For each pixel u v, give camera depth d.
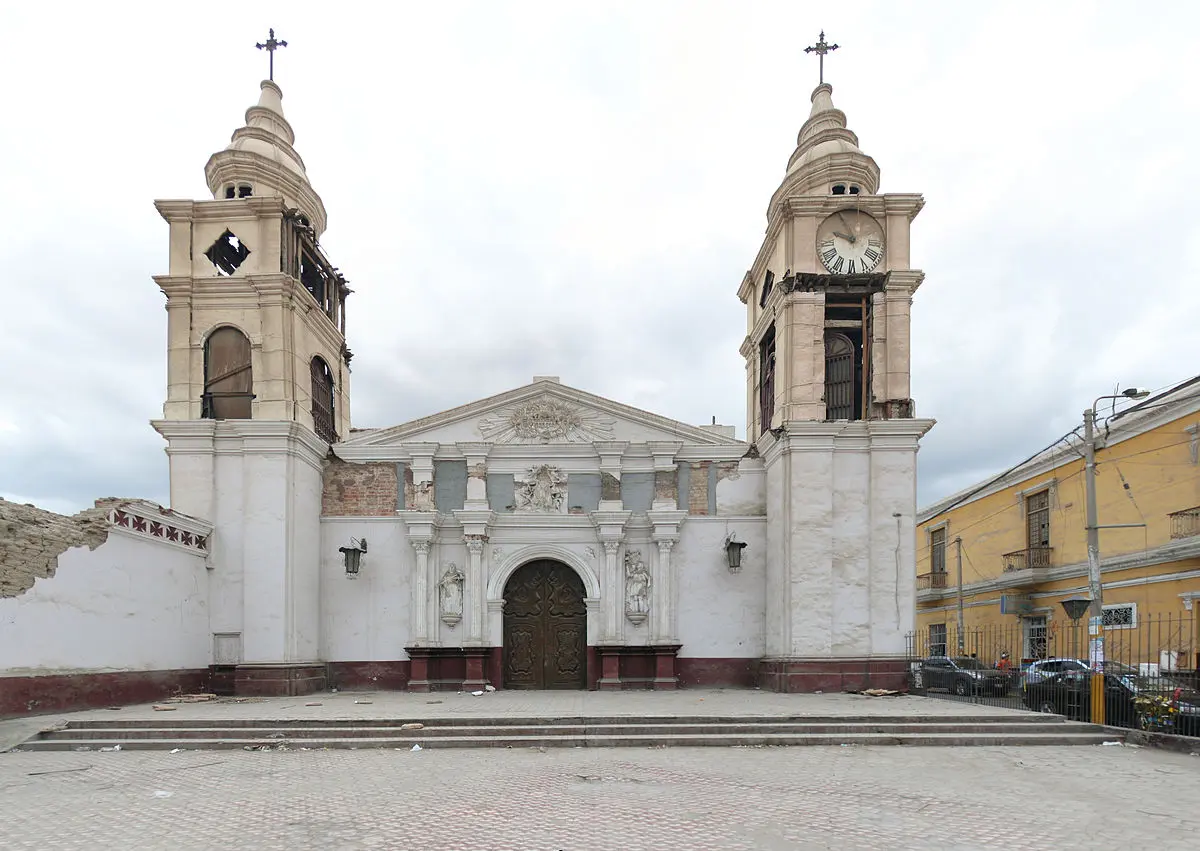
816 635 18.94
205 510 19.31
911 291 20.39
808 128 23.41
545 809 8.12
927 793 8.85
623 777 9.69
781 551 19.77
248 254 21.72
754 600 20.73
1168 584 20.73
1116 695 13.03
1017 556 27.73
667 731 12.56
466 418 21.75
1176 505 20.73
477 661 19.97
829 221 20.81
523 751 11.59
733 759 10.92
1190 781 9.52
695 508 21.17
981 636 30.28
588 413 21.75
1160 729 12.23
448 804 8.35
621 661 20.17
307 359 21.36
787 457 19.75
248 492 19.28
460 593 20.64
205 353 20.55
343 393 24.58
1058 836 7.25
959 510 32.84
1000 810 8.12
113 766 10.58
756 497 21.19
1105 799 8.60
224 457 19.59
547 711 14.24
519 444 21.38
